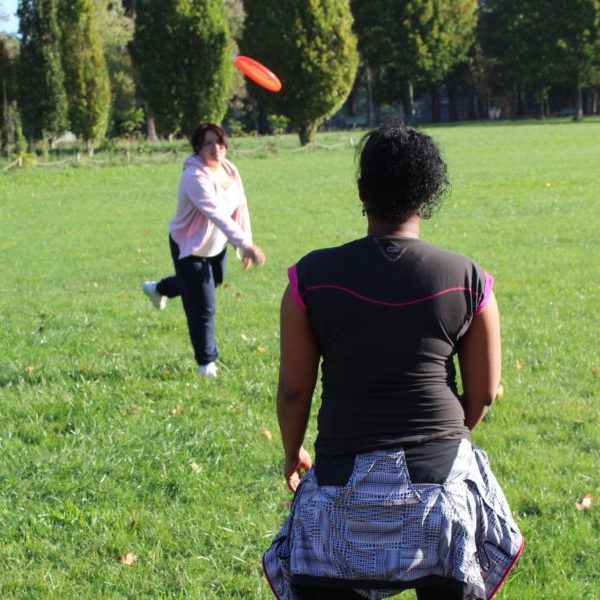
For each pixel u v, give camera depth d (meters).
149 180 26.61
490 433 5.28
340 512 2.21
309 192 21.88
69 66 36.34
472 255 12.09
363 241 2.35
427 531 2.17
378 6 64.69
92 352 7.39
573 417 5.50
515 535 2.35
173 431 5.36
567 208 16.62
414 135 2.34
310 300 2.31
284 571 2.36
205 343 6.47
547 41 62.69
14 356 7.30
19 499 4.46
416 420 2.24
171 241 6.27
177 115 37.78
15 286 11.36
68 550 3.97
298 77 38.25
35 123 36.25
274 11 38.06
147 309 9.34
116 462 4.87
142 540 4.04
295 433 2.49
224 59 37.38
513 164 26.52
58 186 25.59
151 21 36.81
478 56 73.50
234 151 34.78
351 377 2.27
